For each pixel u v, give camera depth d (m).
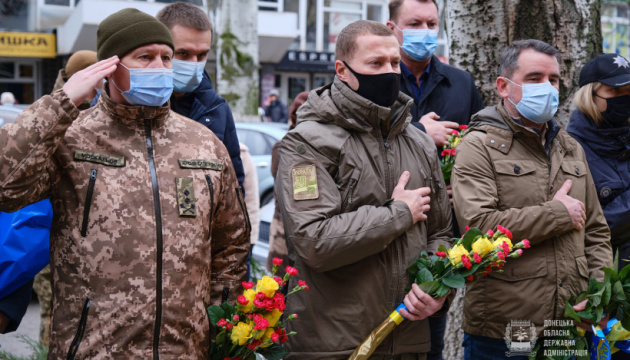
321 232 2.54
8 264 2.58
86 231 2.20
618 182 3.33
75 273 2.19
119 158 2.29
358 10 24.34
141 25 2.36
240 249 2.64
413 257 2.69
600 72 3.29
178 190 2.32
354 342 2.60
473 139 3.03
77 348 2.16
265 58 22.72
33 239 2.60
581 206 2.86
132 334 2.17
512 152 2.99
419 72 3.71
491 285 2.93
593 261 3.05
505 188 2.95
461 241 2.65
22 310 2.67
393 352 2.66
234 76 13.29
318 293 2.65
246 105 13.36
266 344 2.45
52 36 21.45
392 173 2.73
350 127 2.69
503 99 3.14
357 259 2.56
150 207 2.26
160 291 2.22
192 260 2.30
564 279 2.88
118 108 2.32
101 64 2.26
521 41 3.07
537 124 3.07
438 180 2.87
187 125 2.50
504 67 3.08
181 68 3.08
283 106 18.05
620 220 3.30
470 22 4.22
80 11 18.97
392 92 2.69
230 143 3.41
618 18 23.62
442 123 3.45
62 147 2.24
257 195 4.81
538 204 2.93
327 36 24.17
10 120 6.49
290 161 2.69
